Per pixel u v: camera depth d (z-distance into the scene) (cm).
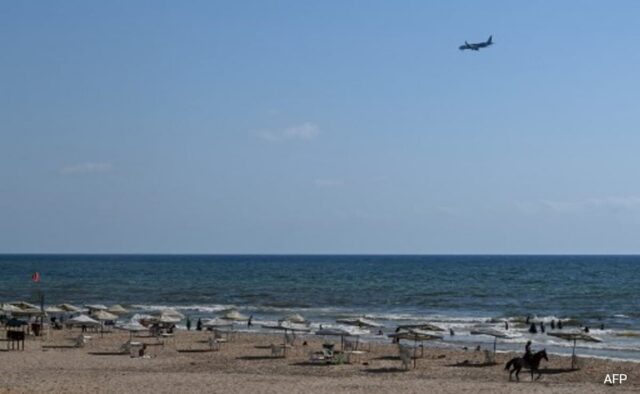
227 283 15162
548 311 9169
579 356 4853
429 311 9069
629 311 9212
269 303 10131
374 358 4656
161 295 11625
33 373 3897
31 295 11462
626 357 4959
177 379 3647
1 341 5466
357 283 15262
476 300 10906
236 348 5156
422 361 4553
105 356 4688
